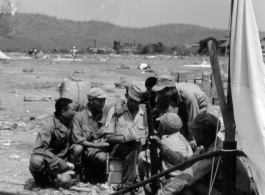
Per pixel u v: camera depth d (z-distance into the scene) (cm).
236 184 489
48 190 689
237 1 445
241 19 443
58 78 2669
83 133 711
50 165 684
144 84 695
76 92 998
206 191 497
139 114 661
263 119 432
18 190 688
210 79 1602
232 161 461
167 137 604
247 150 442
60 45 11019
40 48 10338
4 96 1805
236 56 443
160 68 3794
